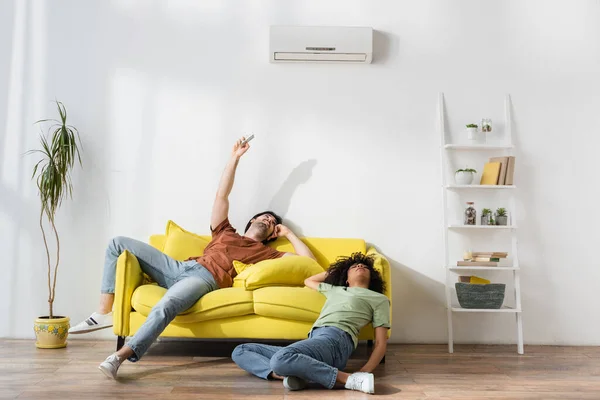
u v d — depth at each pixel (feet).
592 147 14.47
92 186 14.23
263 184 14.40
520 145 14.52
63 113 14.26
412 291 14.32
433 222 14.43
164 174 14.33
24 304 14.01
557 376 10.68
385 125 14.51
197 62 14.47
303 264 12.10
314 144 14.47
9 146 14.17
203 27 14.49
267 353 10.36
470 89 14.57
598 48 14.49
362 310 10.37
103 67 14.39
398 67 14.56
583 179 14.46
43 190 13.25
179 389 9.32
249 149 14.43
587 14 14.55
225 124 14.42
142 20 14.47
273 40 14.08
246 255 12.83
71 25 14.40
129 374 10.33
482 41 14.51
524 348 13.75
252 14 14.49
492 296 13.32
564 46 14.49
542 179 14.47
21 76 14.29
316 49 14.11
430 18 14.53
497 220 14.08
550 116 14.52
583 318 14.30
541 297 14.32
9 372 10.37
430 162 14.47
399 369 11.23
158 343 13.71
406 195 14.44
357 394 9.20
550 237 14.42
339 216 14.40
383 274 11.87
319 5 14.51
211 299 11.44
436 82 14.56
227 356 12.11
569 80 14.55
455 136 14.56
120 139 14.33
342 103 14.51
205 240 13.64
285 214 14.38
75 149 14.25
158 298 11.42
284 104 14.48
